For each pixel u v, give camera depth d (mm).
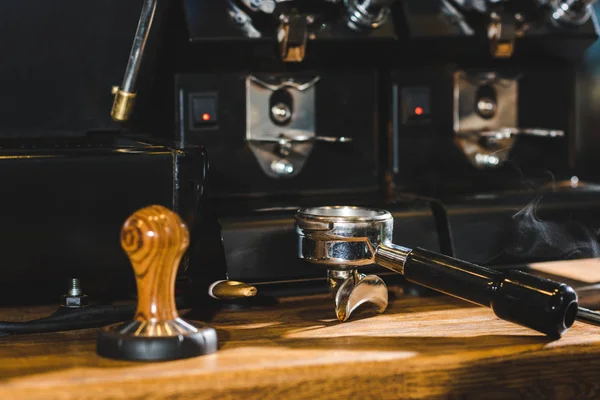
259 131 1324
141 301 888
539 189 1366
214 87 1296
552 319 870
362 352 885
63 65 1241
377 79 1385
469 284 943
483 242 1232
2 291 1011
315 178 1355
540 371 906
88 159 983
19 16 1214
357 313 1089
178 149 1021
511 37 1367
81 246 996
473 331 984
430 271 979
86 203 989
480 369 883
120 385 786
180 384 800
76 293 1056
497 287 917
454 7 1392
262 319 1062
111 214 999
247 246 1145
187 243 897
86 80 1254
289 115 1338
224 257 1137
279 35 1267
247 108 1312
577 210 1285
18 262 984
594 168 1613
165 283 887
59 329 996
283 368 829
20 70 1225
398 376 860
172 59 1280
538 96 1472
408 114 1400
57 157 974
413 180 1417
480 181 1457
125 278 1033
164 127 1338
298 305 1146
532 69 1464
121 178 996
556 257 1277
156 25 1163
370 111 1381
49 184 974
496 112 1456
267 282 1149
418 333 977
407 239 1213
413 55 1402
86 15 1239
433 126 1419
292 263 1159
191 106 1286
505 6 1374
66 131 1255
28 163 963
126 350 855
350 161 1373
